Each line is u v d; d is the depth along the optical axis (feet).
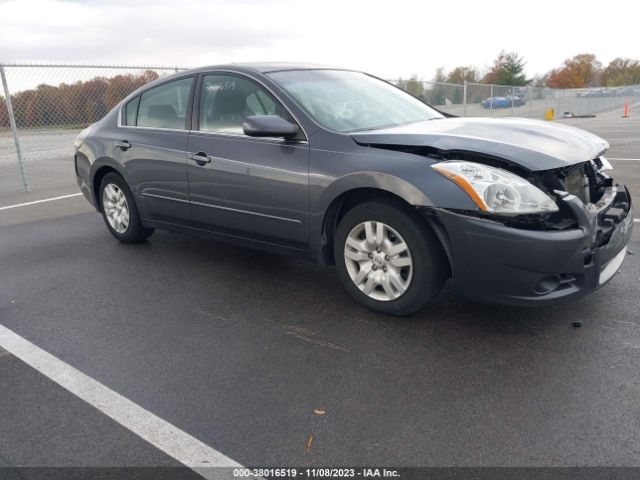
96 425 8.25
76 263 15.89
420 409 8.35
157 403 8.77
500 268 9.82
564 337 10.37
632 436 7.56
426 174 10.18
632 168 29.40
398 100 14.66
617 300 11.84
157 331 11.33
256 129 11.59
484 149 10.28
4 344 10.95
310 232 12.08
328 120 12.25
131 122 16.28
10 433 8.13
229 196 13.37
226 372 9.64
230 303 12.65
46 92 29.17
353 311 11.94
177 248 16.99
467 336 10.57
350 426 8.02
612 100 136.15
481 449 7.43
